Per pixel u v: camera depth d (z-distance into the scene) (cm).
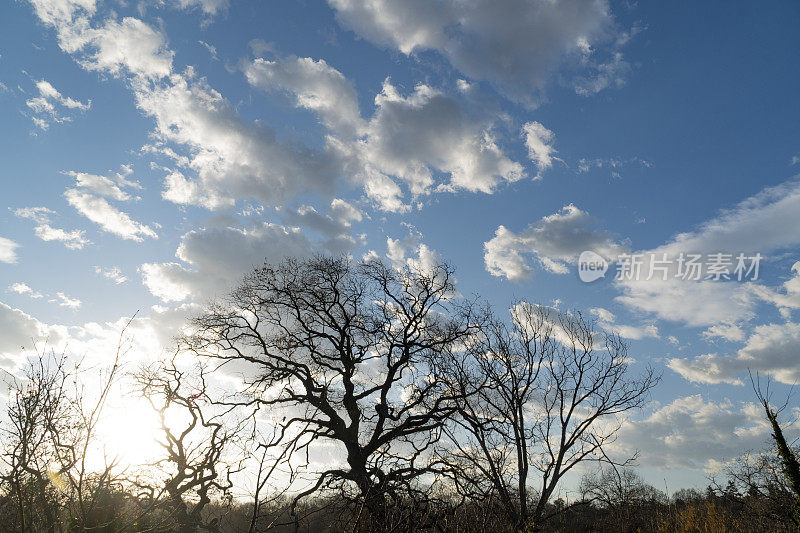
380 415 2500
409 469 1436
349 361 2727
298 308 2827
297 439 2175
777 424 1945
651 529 2031
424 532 1160
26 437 629
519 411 2000
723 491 2378
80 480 633
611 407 2198
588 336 2295
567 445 2009
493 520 1245
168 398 2347
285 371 2669
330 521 1077
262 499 885
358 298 2878
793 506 2130
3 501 708
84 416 632
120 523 759
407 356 2675
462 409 2083
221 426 1542
